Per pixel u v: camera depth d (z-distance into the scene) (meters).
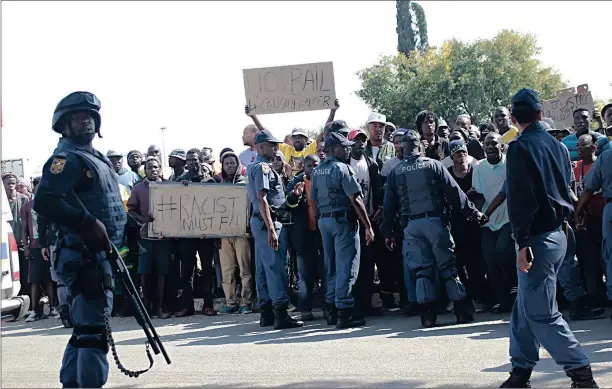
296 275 9.91
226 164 10.45
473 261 9.06
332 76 10.79
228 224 10.19
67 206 4.76
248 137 11.84
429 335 7.70
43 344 8.52
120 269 4.97
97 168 4.99
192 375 6.32
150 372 6.54
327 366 6.42
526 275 5.02
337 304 8.47
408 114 38.44
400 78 39.62
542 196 4.98
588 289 8.56
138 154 11.95
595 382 5.05
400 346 7.18
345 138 8.59
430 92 37.75
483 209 8.59
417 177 8.07
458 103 37.59
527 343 5.15
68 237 4.95
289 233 9.08
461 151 8.90
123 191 11.03
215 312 10.38
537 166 4.96
